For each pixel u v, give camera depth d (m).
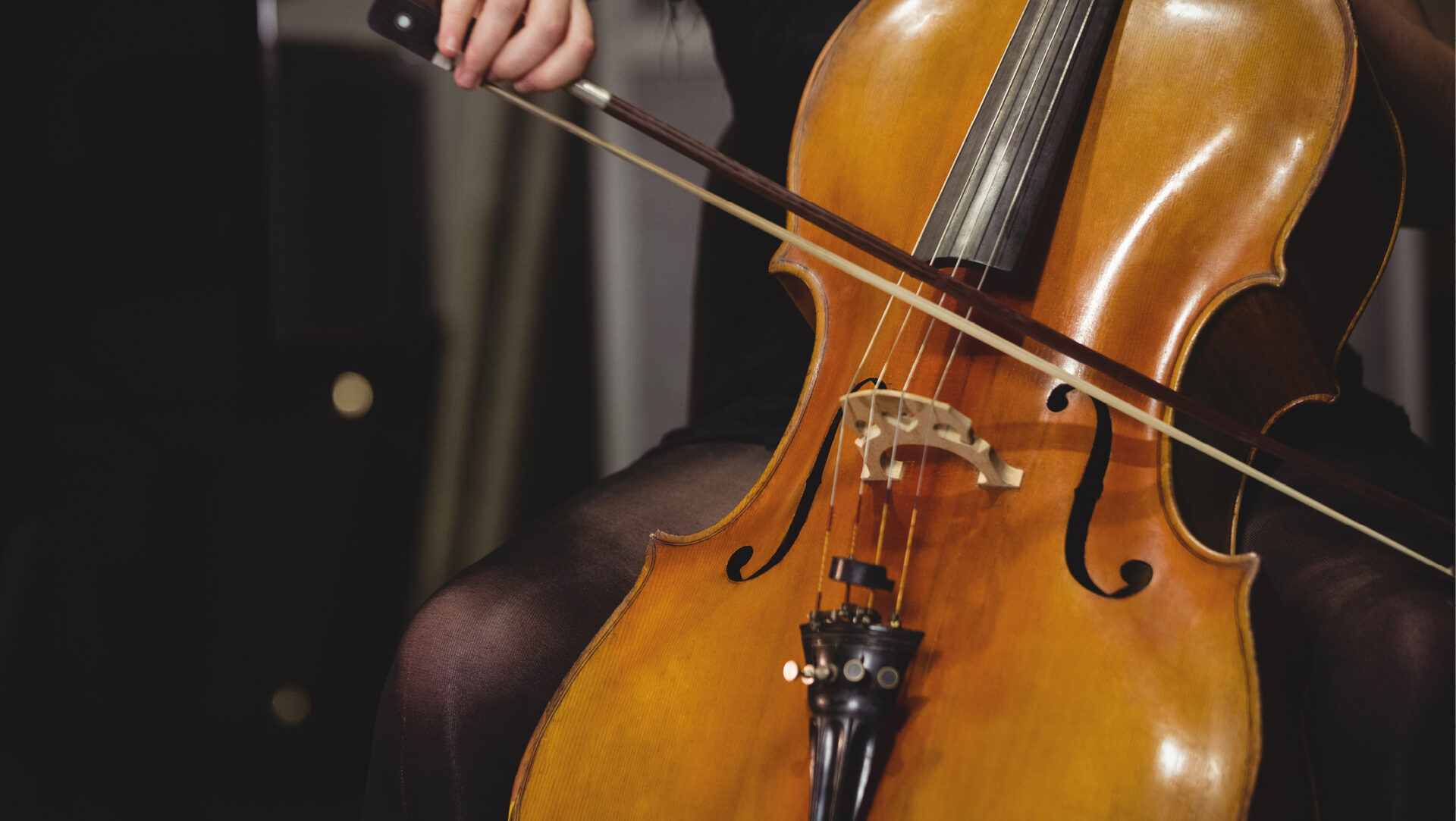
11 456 3.13
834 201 1.89
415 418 3.67
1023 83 1.84
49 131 3.18
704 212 2.34
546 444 3.95
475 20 1.77
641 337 4.27
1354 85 1.76
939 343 1.77
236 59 3.32
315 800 3.02
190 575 3.20
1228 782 1.58
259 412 3.37
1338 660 1.70
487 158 3.87
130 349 3.25
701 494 1.98
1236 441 1.78
